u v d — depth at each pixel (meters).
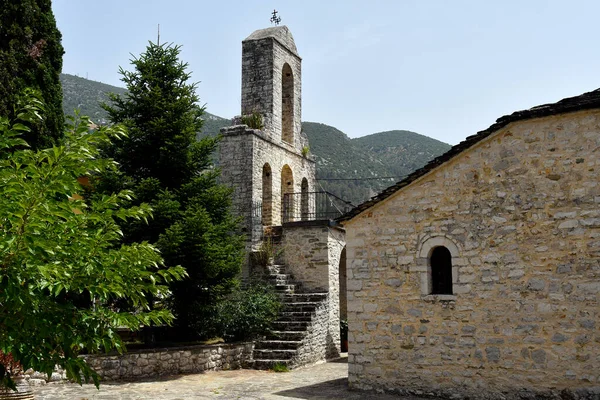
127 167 16.84
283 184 24.56
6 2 14.62
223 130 21.81
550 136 11.38
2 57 14.20
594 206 10.82
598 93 11.07
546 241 11.19
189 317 16.75
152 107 16.67
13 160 5.04
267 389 13.29
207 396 12.38
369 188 62.81
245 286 20.33
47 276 4.78
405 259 12.69
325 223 20.98
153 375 14.70
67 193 5.09
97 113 74.06
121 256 5.49
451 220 12.26
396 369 12.49
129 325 5.70
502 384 11.28
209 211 16.89
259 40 23.28
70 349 5.25
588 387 10.47
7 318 4.89
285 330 18.31
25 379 12.73
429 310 12.26
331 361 19.08
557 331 10.87
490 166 11.95
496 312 11.51
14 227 4.80
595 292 10.62
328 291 20.56
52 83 15.58
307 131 74.75
